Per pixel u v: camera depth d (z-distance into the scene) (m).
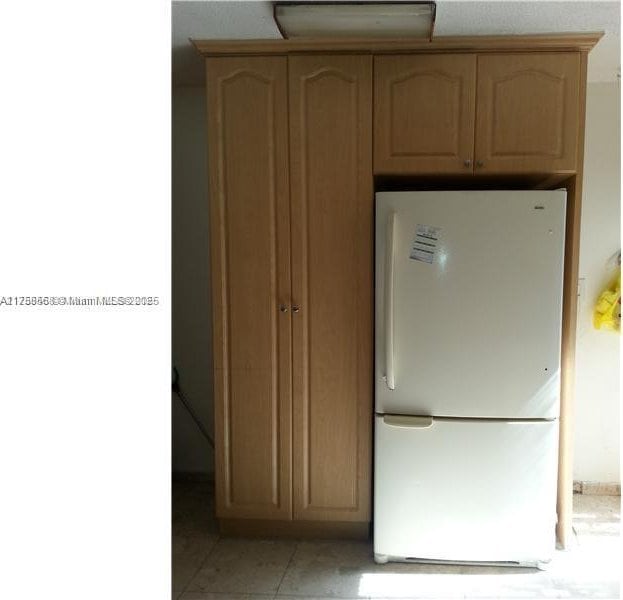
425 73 2.07
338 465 2.21
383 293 2.07
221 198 2.18
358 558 2.18
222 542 2.30
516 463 2.04
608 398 2.62
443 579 2.05
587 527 2.37
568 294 2.13
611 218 2.55
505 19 2.01
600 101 2.54
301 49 2.09
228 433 2.25
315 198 2.14
